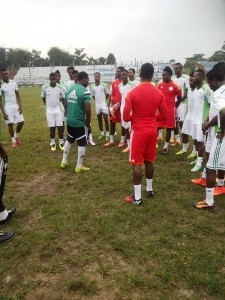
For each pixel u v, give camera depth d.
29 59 74.31
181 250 3.55
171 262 3.32
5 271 3.29
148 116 4.57
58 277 3.18
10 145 8.79
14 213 4.54
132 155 4.68
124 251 3.54
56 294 2.96
